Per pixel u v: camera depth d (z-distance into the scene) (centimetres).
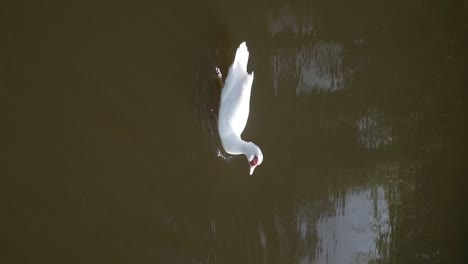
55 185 696
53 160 695
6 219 678
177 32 729
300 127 804
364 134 845
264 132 784
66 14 693
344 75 829
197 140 743
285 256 801
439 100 888
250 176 776
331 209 826
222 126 683
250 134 777
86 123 705
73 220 702
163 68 726
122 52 713
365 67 844
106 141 713
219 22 746
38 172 689
